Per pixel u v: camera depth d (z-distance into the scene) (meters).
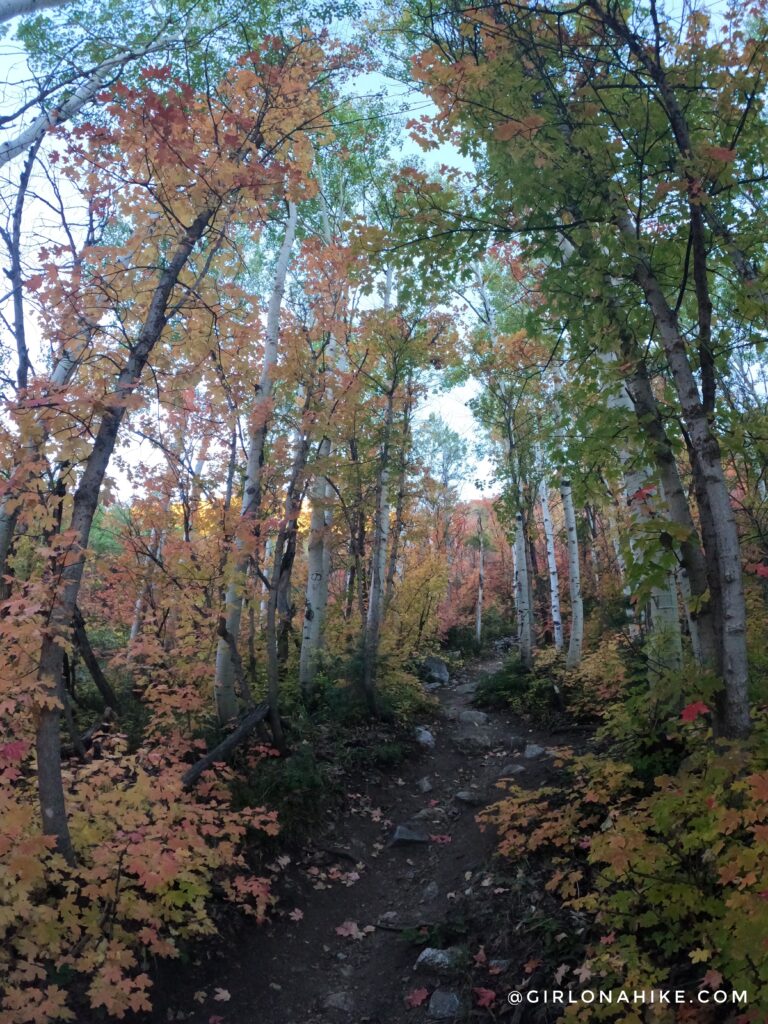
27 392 4.18
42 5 4.02
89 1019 3.51
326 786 6.96
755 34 4.24
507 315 15.03
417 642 16.64
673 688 3.92
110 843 4.06
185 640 7.22
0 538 5.79
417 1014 3.97
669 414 4.69
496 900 4.81
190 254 5.40
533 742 9.22
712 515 3.87
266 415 7.15
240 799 6.05
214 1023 3.93
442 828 6.74
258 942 4.71
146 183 4.75
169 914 4.10
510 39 4.12
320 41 6.03
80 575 4.16
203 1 6.65
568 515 12.58
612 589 14.39
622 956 3.18
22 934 3.47
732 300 5.30
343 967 4.64
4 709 3.69
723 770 3.12
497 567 30.12
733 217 4.66
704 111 4.43
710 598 3.89
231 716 7.40
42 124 4.86
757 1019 2.38
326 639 11.73
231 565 6.83
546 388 13.04
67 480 5.36
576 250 4.78
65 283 4.63
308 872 5.70
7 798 3.89
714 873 3.22
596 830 5.07
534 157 4.27
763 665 4.23
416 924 4.96
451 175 5.33
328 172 12.36
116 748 5.21
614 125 4.28
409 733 9.38
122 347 5.05
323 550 10.39
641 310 4.86
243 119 5.18
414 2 5.14
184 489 7.37
